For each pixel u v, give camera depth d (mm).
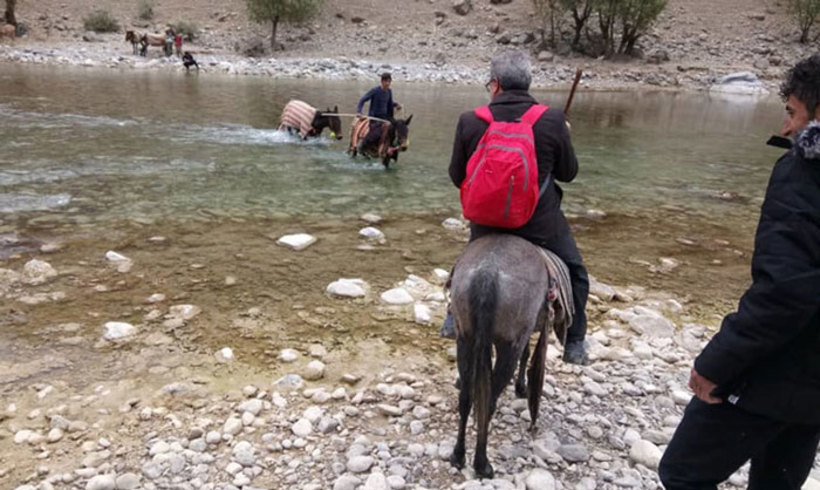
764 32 49844
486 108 4316
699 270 8484
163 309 6355
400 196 11320
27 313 6105
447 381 5348
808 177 2385
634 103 30953
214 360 5449
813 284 2312
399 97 28172
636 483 4098
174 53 40406
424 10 50969
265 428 4555
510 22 50062
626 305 7184
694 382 2717
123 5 48188
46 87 23672
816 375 2539
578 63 44125
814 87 2498
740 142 19828
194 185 11234
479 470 4039
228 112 20000
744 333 2469
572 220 10625
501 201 4004
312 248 8398
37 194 10094
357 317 6445
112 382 5039
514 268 3896
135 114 18531
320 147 15367
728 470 2934
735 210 11711
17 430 4398
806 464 3021
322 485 3973
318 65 38750
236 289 6945
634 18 43969
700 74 42281
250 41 44031
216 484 3945
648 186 13344
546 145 4207
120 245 8070
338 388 5047
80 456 4168
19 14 43719
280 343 5828
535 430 4582
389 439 4504
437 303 6863
